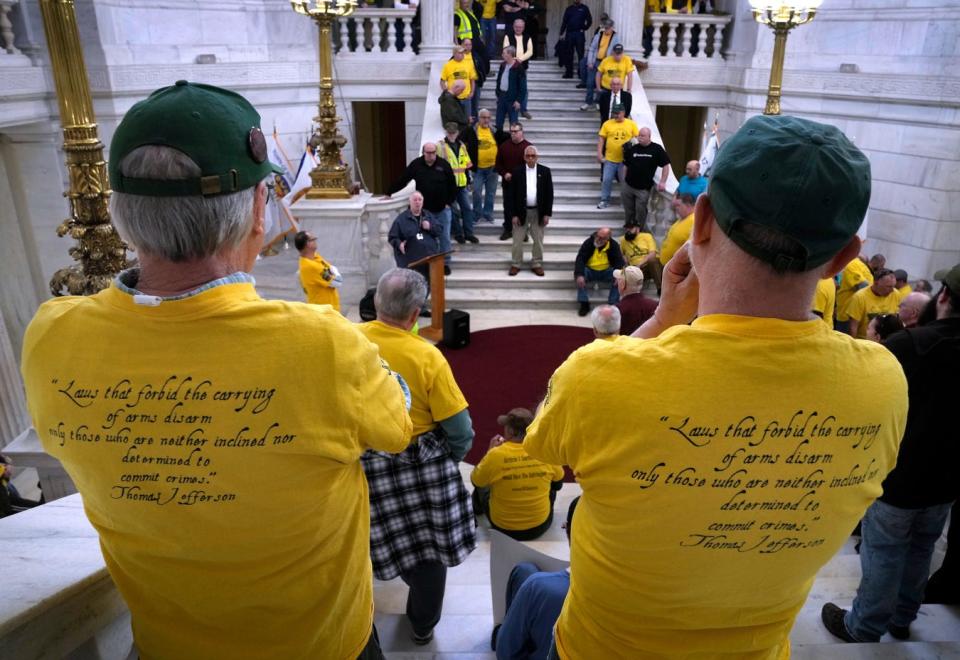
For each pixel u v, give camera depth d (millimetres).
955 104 10031
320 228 9562
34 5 8914
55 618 1397
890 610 2758
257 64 11945
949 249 10758
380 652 1506
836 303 8609
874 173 11352
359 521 1296
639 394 1052
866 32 11203
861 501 1107
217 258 1131
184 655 1224
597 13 17469
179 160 1037
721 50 13945
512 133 10305
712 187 1057
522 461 4461
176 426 1070
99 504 1146
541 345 8805
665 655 1184
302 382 1085
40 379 1112
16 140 9539
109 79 9742
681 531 1069
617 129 11117
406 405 1324
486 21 15328
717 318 1080
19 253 10086
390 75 13500
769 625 1201
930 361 2484
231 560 1143
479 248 11148
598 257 9500
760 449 1034
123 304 1096
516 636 2098
